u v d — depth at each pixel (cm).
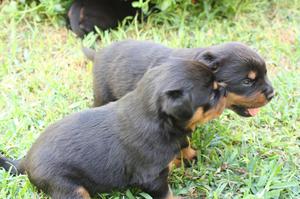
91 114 96
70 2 139
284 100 115
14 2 136
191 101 88
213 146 107
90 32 133
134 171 94
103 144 94
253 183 100
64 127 96
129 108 94
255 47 131
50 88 120
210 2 140
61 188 93
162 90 89
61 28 137
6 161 101
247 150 106
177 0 137
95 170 94
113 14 135
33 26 137
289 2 144
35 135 109
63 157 94
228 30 134
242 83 98
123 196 98
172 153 93
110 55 111
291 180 99
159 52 107
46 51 131
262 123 112
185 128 92
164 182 95
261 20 139
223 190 99
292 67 125
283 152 105
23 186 98
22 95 119
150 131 91
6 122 111
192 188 100
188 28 135
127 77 108
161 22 138
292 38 133
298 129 110
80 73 125
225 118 113
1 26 135
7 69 124
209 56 99
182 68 89
